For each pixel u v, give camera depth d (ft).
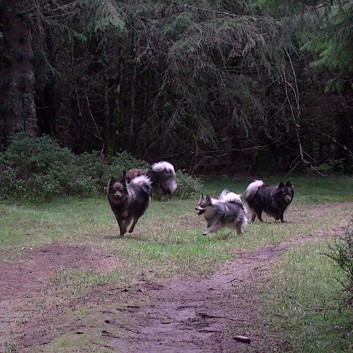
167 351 20.45
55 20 74.49
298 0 41.04
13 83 72.74
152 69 87.81
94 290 30.73
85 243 43.39
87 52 89.56
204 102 84.69
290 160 102.99
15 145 67.62
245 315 25.57
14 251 40.70
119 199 45.55
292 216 60.39
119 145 91.81
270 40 80.28
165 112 87.15
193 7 78.54
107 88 88.89
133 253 39.81
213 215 46.73
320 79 92.89
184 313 26.08
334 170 104.01
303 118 97.81
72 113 96.12
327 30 41.83
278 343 21.48
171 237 46.96
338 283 28.81
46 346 20.81
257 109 88.02
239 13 84.02
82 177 67.46
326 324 22.71
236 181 89.92
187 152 91.81
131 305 27.32
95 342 20.97
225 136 95.50
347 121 103.19
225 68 84.58
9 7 72.28
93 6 70.59
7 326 24.68
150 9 76.48
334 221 53.98
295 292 28.37
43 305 28.09
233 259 38.78
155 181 69.67
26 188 63.41
